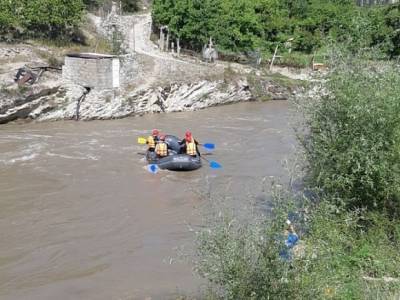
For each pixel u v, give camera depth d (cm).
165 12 4378
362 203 1059
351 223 974
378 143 987
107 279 1107
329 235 886
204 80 3550
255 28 4869
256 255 670
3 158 1994
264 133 2653
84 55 3031
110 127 2686
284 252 681
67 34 3606
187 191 1680
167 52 4244
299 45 5088
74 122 2777
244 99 3878
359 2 6184
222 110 3447
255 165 2014
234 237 702
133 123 2827
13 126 2617
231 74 3900
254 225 730
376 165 986
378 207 1058
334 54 1071
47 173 1828
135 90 3103
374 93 999
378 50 1080
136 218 1447
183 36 4478
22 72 2744
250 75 4084
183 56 4281
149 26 4716
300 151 1201
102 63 2955
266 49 4962
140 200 1593
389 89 1005
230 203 1448
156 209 1518
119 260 1196
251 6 4903
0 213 1453
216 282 694
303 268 686
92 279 1108
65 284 1087
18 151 2109
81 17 3669
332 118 1053
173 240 1303
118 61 3036
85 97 2894
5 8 3225
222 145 2362
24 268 1152
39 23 3419
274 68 4659
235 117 3152
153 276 1116
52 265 1169
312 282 674
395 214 1062
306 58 4791
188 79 3488
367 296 795
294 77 4516
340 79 1036
